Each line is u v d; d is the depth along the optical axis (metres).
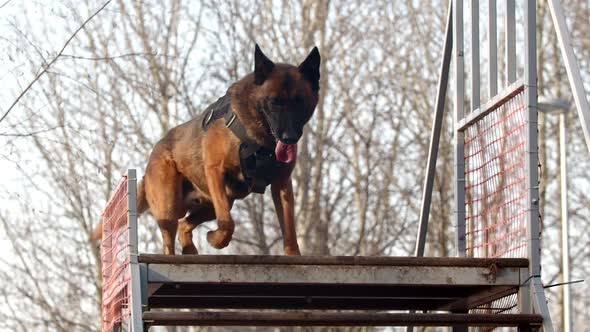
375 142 23.27
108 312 8.70
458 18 8.19
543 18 23.12
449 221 22.12
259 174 8.20
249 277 6.61
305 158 19.12
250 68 21.81
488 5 7.61
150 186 8.92
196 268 6.59
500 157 7.39
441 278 6.71
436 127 8.40
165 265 6.57
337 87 22.78
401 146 23.48
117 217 7.69
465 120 7.90
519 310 6.72
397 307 8.51
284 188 8.27
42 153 18.70
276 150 8.01
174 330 18.56
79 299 20.78
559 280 22.98
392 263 6.70
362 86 23.39
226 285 7.09
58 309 19.91
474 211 7.91
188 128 8.77
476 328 8.08
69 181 20.09
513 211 7.13
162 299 8.08
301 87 8.12
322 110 20.86
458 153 8.01
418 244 8.42
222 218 8.08
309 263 6.65
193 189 9.02
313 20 21.38
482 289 7.42
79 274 20.47
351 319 6.48
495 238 7.46
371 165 23.19
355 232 22.33
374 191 22.92
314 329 18.22
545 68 24.56
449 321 6.51
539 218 6.75
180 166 8.77
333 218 22.23
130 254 6.57
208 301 8.22
